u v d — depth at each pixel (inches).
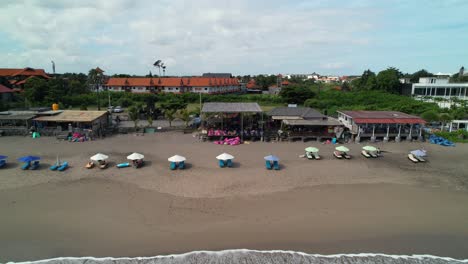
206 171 1215.6
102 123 1987.0
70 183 1075.3
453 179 1174.3
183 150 1540.4
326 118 1950.1
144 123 2255.2
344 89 5093.5
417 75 5984.3
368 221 845.8
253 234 774.5
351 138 1804.9
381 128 1892.2
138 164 1255.5
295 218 854.5
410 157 1414.9
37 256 681.6
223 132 1790.1
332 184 1101.1
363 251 717.3
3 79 3307.1
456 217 875.4
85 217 843.4
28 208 887.1
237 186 1065.5
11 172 1170.6
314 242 746.8
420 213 895.7
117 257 682.2
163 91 4439.0
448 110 2313.0
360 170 1262.3
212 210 891.4
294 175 1184.8
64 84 3538.4
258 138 1811.0
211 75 6058.1
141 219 837.8
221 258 682.2
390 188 1075.3
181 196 980.6
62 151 1481.3
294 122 1804.9
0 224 800.3
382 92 3772.1
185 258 681.0
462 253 714.8
